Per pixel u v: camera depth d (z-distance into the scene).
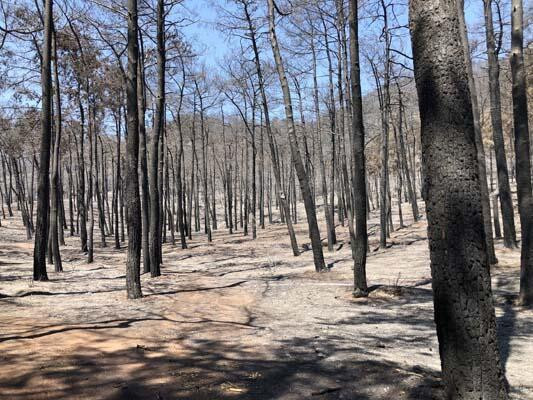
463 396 3.73
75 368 5.12
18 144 28.72
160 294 11.05
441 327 3.88
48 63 13.34
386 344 6.79
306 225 39.00
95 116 23.73
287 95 15.09
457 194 3.79
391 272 14.60
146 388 4.62
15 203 57.03
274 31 14.94
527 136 9.45
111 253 26.53
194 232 42.06
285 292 11.69
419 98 4.05
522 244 9.47
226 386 4.72
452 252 3.78
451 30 3.90
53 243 16.64
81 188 26.77
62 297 10.25
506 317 8.62
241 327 7.68
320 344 6.51
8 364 5.15
